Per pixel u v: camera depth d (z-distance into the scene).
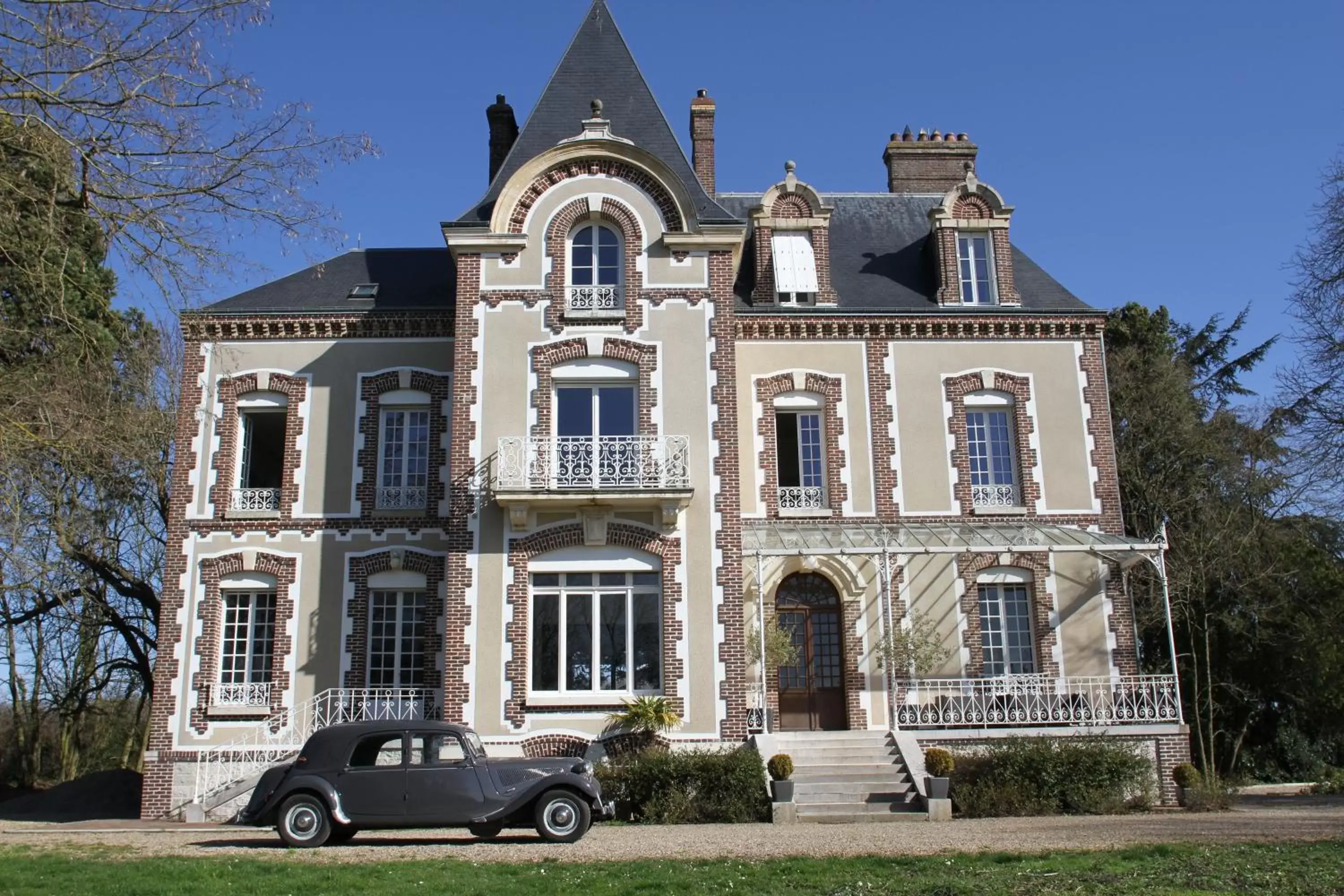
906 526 22.92
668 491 20.09
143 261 10.20
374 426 23.09
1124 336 37.34
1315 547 29.39
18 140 9.52
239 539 22.44
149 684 28.75
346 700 21.59
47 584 20.66
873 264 26.20
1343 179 25.25
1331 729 30.55
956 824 16.44
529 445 20.48
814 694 22.59
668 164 22.33
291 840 14.02
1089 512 23.48
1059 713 21.42
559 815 14.37
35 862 12.38
